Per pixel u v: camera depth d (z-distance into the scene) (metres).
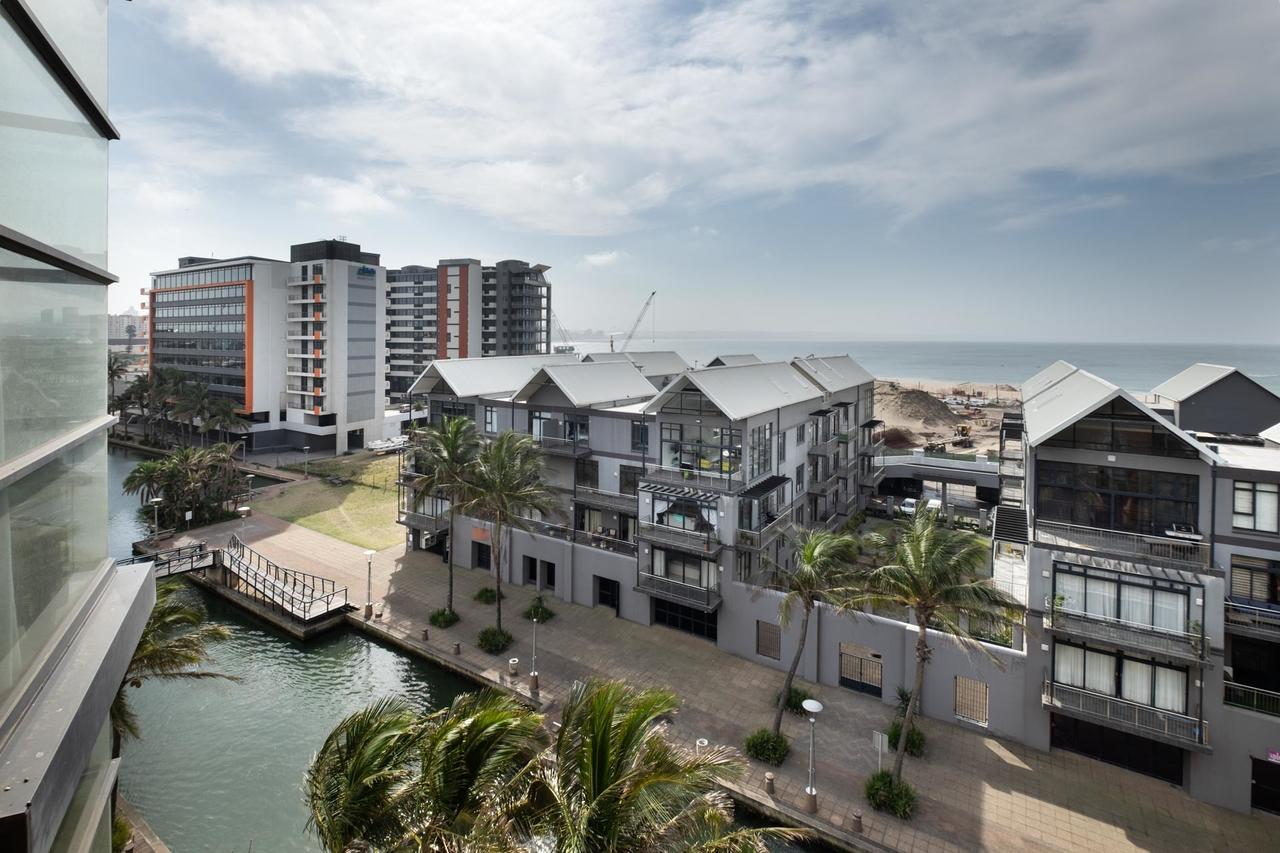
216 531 49.88
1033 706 25.31
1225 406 35.16
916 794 22.94
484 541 42.25
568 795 11.59
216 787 23.58
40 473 7.36
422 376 47.16
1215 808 22.22
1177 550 23.81
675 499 33.44
